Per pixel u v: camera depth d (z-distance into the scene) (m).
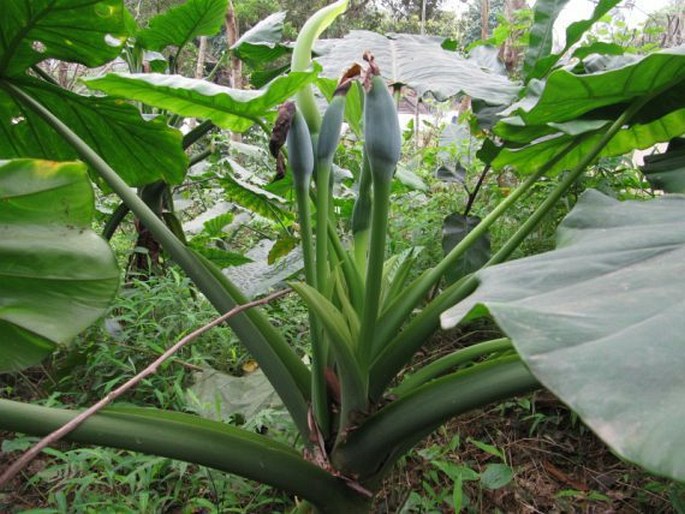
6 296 0.85
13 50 1.25
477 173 2.63
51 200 0.83
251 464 0.94
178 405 1.64
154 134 1.49
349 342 0.96
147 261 2.49
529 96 1.19
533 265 0.70
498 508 1.43
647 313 0.55
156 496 1.32
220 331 2.00
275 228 3.29
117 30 1.22
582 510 1.43
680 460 0.40
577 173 1.09
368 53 0.87
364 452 0.99
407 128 3.50
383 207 0.89
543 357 0.49
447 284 1.85
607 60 1.44
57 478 1.45
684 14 3.63
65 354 1.83
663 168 1.23
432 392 0.94
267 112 1.16
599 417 0.44
